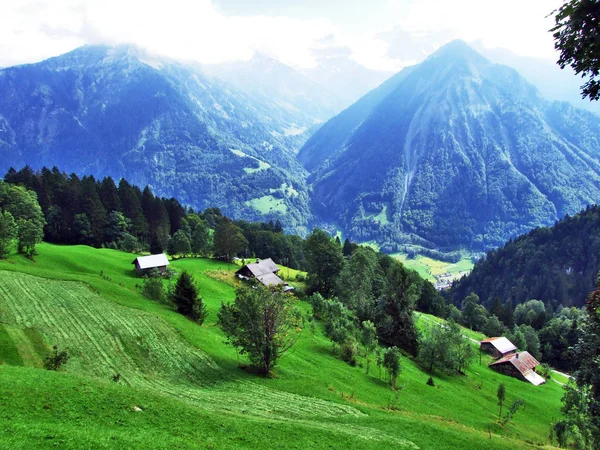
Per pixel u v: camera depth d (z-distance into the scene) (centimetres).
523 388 9681
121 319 6116
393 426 4284
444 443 4059
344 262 13412
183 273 7775
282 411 4306
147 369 4981
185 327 6625
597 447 4103
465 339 10394
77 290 6844
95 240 15425
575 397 4894
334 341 7981
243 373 5528
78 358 4769
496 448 4231
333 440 3488
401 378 7294
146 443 2469
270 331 5659
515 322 17762
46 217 15038
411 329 9912
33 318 5475
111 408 2967
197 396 4328
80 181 17175
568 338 14812
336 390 5538
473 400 7406
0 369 3253
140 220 17225
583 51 1767
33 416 2556
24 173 16238
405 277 10450
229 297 10475
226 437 3016
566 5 1736
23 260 9194
